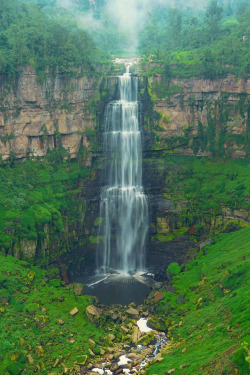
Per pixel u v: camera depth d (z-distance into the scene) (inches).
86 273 3627.0
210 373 1945.1
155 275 3533.5
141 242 3882.9
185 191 3880.4
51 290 2901.1
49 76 3545.8
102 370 2354.8
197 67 3969.0
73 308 2800.2
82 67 3762.3
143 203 3912.4
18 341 2375.7
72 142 3759.8
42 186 3494.1
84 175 3796.8
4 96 3358.8
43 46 3563.0
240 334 2139.5
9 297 2635.3
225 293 2682.1
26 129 3518.7
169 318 2753.4
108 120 3964.1
